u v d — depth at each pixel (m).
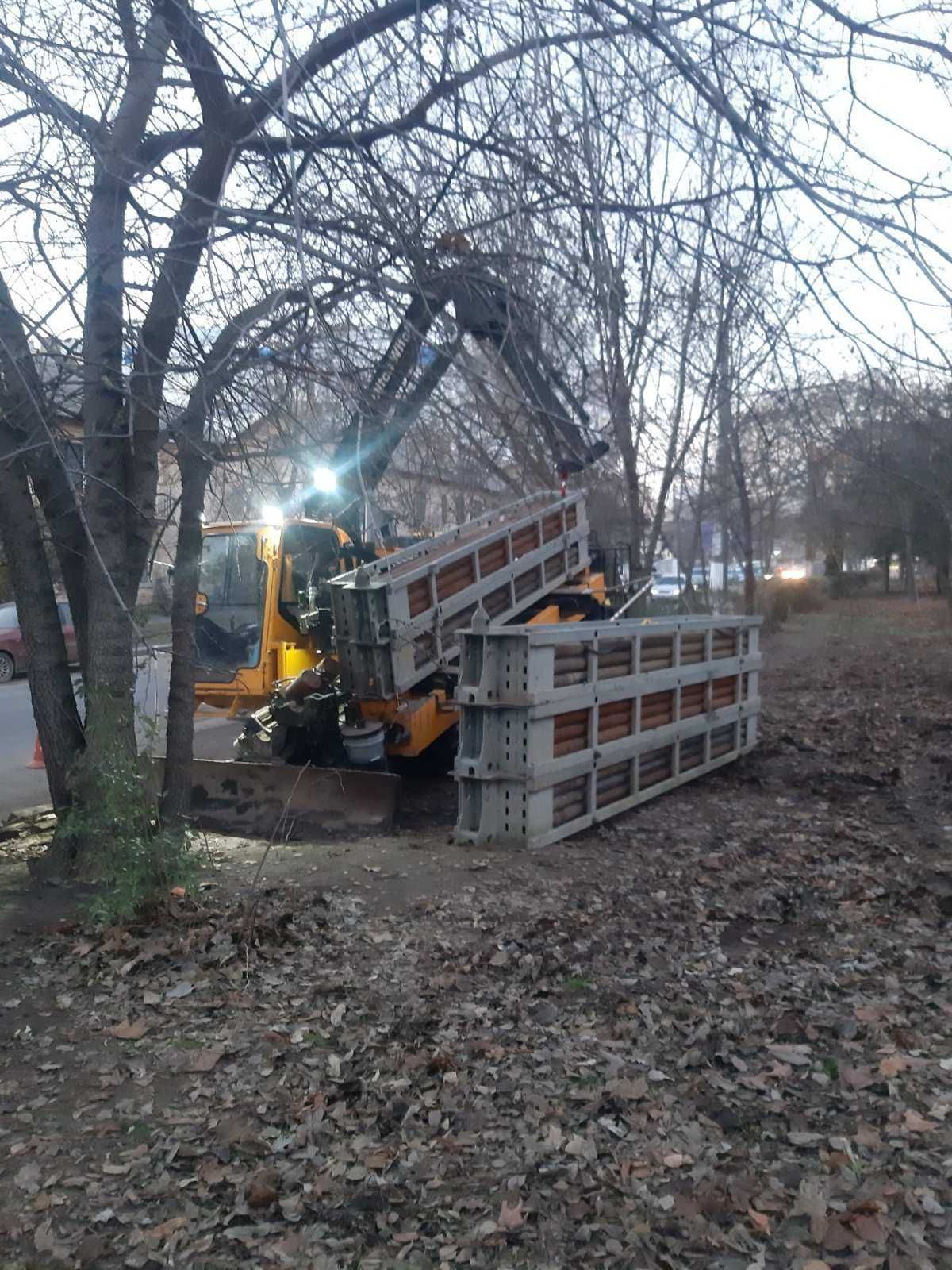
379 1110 4.16
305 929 6.07
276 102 5.79
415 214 5.99
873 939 6.11
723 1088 4.31
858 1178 3.65
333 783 8.47
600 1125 4.05
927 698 16.33
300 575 10.87
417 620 9.50
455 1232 3.48
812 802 9.62
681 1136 3.96
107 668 6.34
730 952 5.96
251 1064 4.55
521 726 7.71
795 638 27.98
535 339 6.12
